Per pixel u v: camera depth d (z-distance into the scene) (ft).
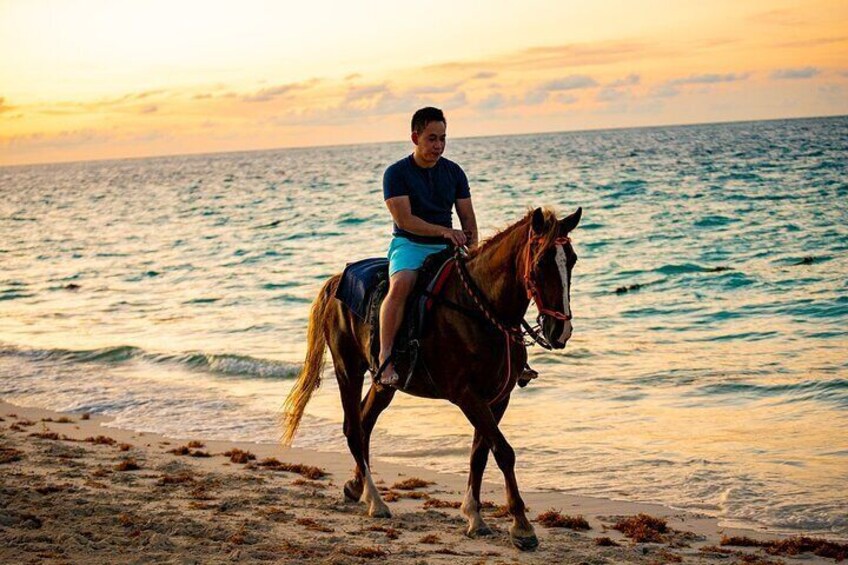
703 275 79.71
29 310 83.82
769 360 48.57
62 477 28.14
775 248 92.94
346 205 194.39
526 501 27.99
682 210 132.36
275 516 23.63
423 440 35.73
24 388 49.34
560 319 18.71
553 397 42.60
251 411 42.29
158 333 67.26
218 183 372.79
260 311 74.84
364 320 23.00
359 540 21.68
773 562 21.52
